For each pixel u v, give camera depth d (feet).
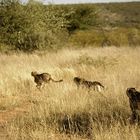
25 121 45.52
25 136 39.60
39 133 39.75
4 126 44.11
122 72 74.43
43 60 96.73
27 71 77.77
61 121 44.73
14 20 127.75
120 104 48.14
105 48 134.82
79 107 48.29
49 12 135.54
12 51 123.85
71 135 39.83
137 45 155.53
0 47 123.24
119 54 104.22
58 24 137.59
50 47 129.29
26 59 99.40
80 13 193.16
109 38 172.35
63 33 147.02
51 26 135.54
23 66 84.58
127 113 44.83
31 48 127.65
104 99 51.55
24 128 42.29
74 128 42.34
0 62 96.27
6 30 127.54
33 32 127.75
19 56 108.78
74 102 50.03
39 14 131.54
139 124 40.52
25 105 55.93
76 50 125.80
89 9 195.31
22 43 127.85
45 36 128.88
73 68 82.48
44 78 64.95
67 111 47.39
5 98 58.85
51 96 58.23
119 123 40.14
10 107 54.60
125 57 97.25
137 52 114.62
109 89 57.16
